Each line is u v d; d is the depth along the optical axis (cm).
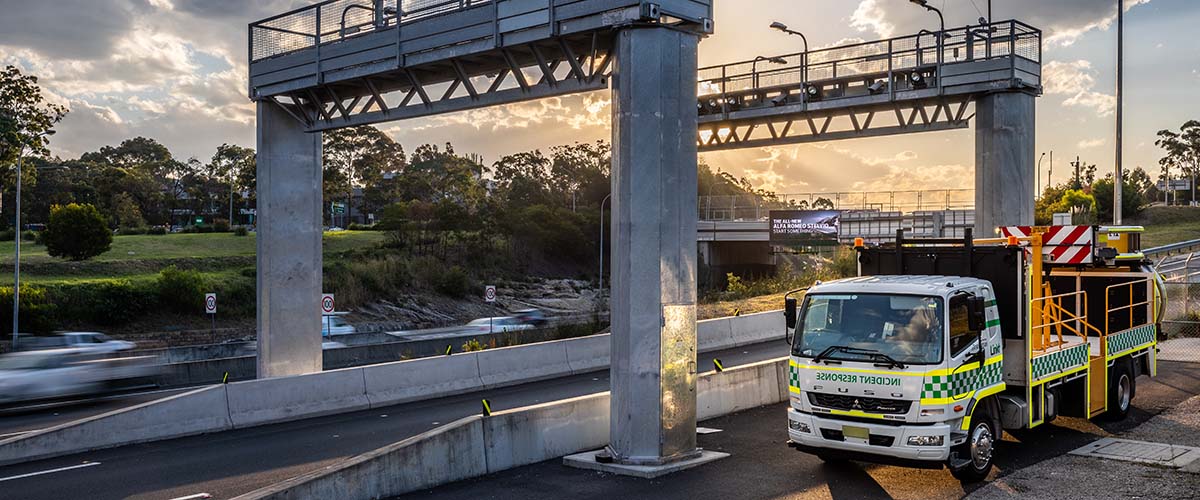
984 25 2397
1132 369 1585
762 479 1208
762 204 7644
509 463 1302
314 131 2295
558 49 1716
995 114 2408
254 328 5381
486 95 1866
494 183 12469
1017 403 1237
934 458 1076
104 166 11562
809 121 2797
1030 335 1242
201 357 3594
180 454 1538
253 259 6694
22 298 4575
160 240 7469
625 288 1284
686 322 1312
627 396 1280
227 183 11975
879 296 1154
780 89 2753
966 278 1228
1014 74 2341
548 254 8994
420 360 2244
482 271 7962
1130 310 1587
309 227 2325
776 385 1905
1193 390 1812
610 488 1173
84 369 2422
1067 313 1462
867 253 1396
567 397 2175
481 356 2397
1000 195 2400
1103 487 1117
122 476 1361
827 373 1148
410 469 1159
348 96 2245
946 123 2553
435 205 8306
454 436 1228
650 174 1288
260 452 1549
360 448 1576
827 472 1239
